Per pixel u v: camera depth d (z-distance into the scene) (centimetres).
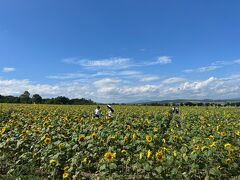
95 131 1652
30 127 1786
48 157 1212
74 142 1355
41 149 1270
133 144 1305
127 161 1105
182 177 1062
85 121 2094
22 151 1336
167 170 1063
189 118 2767
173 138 1452
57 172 1158
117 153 1175
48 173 1188
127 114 3316
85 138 1337
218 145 1337
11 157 1323
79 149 1280
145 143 1317
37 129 1636
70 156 1226
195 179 1099
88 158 1220
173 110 3328
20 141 1341
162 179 1052
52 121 2089
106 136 1436
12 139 1377
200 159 1126
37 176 1170
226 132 1733
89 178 1120
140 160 1114
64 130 1703
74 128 1723
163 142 1387
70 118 2375
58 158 1184
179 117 2898
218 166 1118
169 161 1070
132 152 1281
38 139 1417
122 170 1115
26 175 1170
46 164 1191
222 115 3152
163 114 3344
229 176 1167
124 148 1280
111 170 1070
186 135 1666
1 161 1242
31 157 1267
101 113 3388
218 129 1834
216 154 1160
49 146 1242
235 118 2919
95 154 1235
